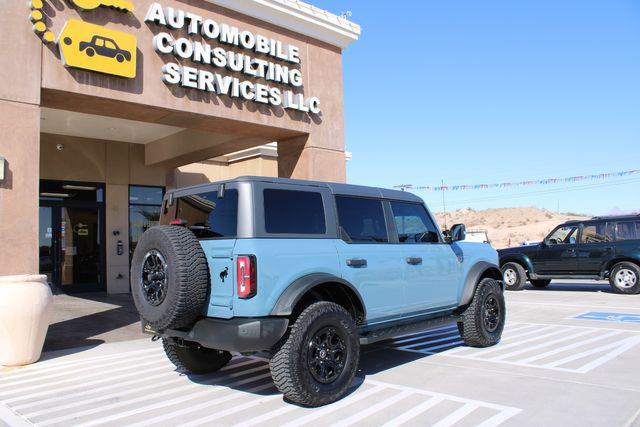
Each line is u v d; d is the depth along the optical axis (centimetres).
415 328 621
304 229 514
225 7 1015
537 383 538
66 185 1390
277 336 457
